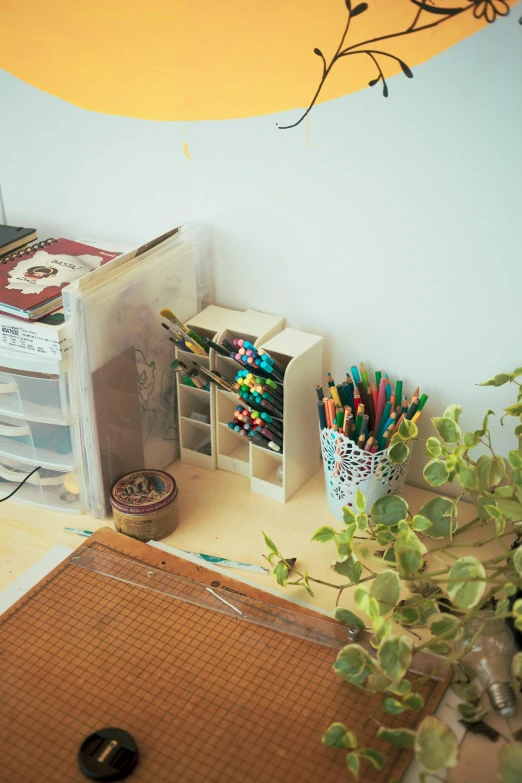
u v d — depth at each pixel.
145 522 1.10
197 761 0.80
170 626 0.97
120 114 1.22
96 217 1.35
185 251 1.20
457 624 0.82
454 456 0.93
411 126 1.01
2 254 1.29
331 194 1.11
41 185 1.37
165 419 1.27
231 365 1.20
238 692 0.88
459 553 1.08
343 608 0.94
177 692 0.88
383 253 1.11
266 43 1.05
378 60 1.00
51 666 0.91
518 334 1.06
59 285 1.13
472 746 0.82
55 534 1.14
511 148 0.96
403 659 0.78
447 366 1.14
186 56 1.12
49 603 1.00
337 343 1.22
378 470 1.09
